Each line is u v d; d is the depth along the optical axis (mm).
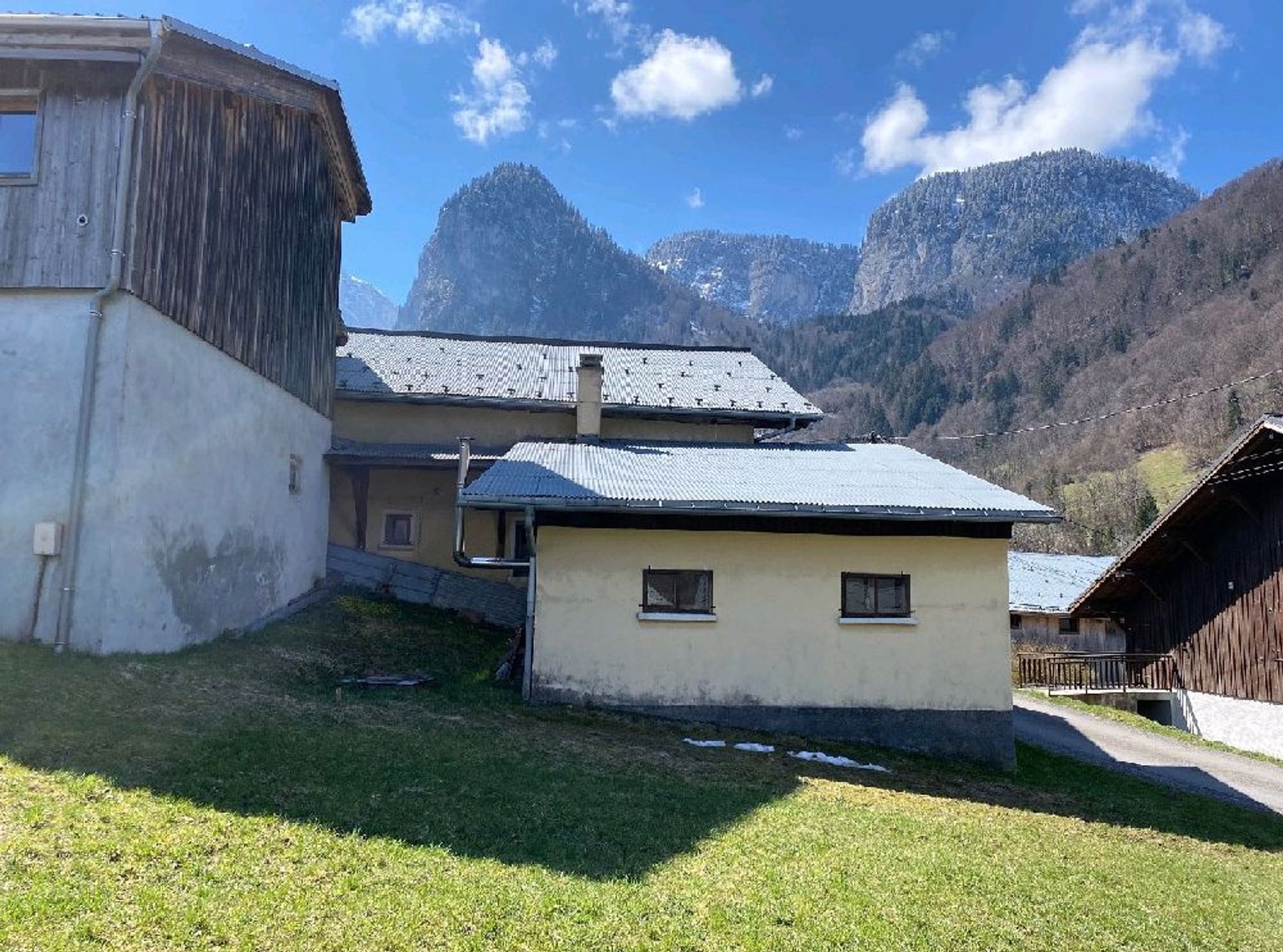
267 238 12047
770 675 10672
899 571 10977
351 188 15727
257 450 11875
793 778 8445
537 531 10641
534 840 5602
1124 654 22031
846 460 13586
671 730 9906
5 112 8875
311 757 6598
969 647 10930
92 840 4555
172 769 5797
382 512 17375
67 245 8484
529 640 10477
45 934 3648
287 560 13289
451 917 4324
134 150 8672
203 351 10133
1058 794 9969
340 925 4082
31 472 8312
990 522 10969
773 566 10828
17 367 8422
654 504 10273
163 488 9188
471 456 16094
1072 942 5148
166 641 9305
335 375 16078
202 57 9930
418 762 6938
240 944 3799
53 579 8172
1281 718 17625
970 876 6078
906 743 10719
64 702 6711
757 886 5312
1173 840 8594
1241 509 18984
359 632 12586
